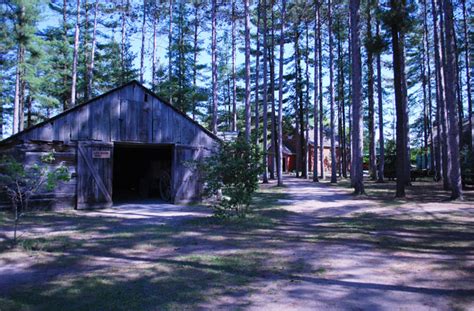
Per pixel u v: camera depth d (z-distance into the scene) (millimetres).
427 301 4223
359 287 4715
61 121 12992
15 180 8398
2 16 21609
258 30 28359
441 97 20266
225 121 47031
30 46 22812
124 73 33312
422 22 26844
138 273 5301
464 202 14023
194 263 5867
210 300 4227
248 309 3975
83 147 13383
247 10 22266
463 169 19531
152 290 4555
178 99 32375
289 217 11273
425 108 35969
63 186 12992
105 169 13891
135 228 9266
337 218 10977
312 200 16047
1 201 11961
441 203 13945
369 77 29078
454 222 9812
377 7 16500
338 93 35688
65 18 30484
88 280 4949
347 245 7250
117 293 4434
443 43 20172
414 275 5238
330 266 5715
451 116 14688
